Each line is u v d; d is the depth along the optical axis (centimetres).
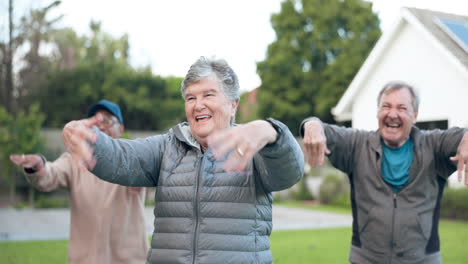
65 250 797
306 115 2561
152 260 204
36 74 2550
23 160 298
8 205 1772
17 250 795
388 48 995
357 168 293
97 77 2567
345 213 1609
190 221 199
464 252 795
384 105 286
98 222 314
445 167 285
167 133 224
